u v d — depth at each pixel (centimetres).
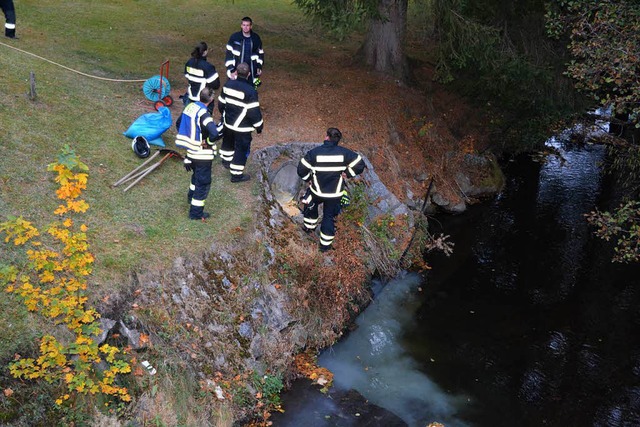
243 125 857
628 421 768
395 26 1390
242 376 718
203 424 647
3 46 1150
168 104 1093
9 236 645
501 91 1372
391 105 1310
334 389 770
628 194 1282
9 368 561
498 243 1168
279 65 1441
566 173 1462
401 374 820
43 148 838
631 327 955
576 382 832
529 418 763
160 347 664
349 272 908
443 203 1248
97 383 600
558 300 1012
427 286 1025
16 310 603
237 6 1950
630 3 873
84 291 645
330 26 1089
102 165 858
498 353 881
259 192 910
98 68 1214
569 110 1376
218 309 740
